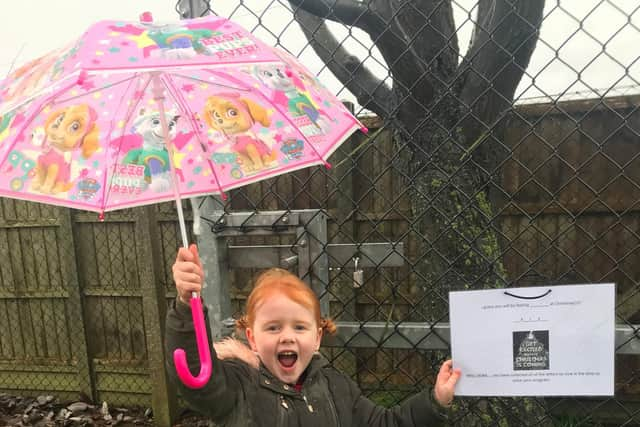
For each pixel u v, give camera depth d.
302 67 1.25
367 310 3.28
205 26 1.02
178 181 1.38
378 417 1.44
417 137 1.92
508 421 1.88
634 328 1.37
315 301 1.42
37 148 1.21
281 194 3.26
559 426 2.88
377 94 2.04
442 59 1.89
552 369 1.36
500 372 1.38
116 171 1.33
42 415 3.73
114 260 3.68
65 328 3.87
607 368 1.34
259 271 3.44
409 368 3.25
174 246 3.54
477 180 1.96
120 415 3.67
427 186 1.95
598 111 2.82
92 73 0.86
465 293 1.38
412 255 3.16
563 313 1.35
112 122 1.33
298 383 1.41
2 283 3.89
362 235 3.23
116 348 3.80
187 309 1.23
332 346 1.58
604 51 1.33
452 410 1.85
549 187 2.94
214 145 1.39
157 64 0.89
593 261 2.94
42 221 3.74
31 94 0.91
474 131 1.89
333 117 1.29
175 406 3.49
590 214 2.92
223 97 1.38
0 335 3.97
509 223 3.03
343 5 1.65
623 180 2.85
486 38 1.78
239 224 1.54
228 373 1.34
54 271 3.80
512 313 1.37
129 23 1.00
